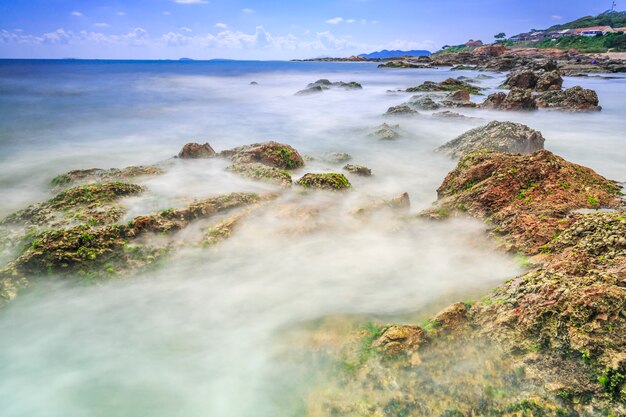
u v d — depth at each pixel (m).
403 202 9.84
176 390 4.85
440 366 4.46
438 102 33.47
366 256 7.53
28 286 6.45
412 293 6.29
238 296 6.55
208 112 33.00
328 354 4.94
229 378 4.92
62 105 37.12
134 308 6.29
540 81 42.66
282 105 38.03
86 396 4.87
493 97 31.81
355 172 13.49
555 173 8.40
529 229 6.89
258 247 7.73
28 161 17.58
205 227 8.09
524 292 4.97
